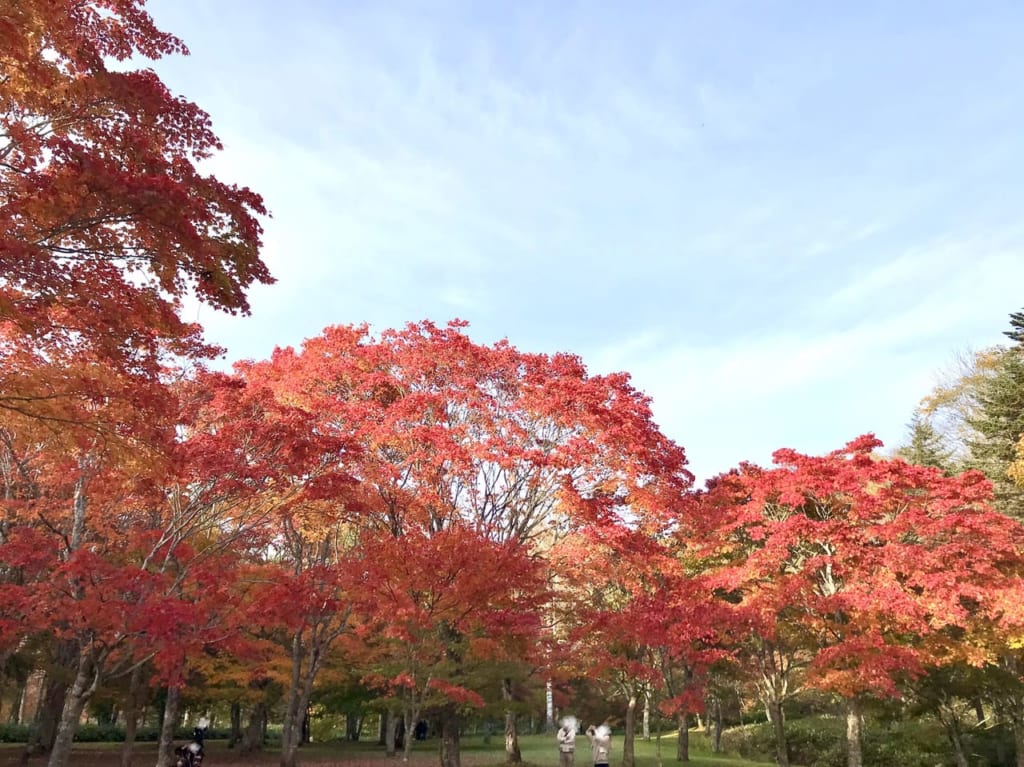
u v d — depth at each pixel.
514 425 18.98
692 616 17.36
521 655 17.19
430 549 13.40
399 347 20.19
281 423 13.88
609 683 28.50
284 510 14.94
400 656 18.22
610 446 18.33
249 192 9.27
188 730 44.44
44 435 10.73
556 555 19.36
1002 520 17.69
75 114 8.66
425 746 38.38
